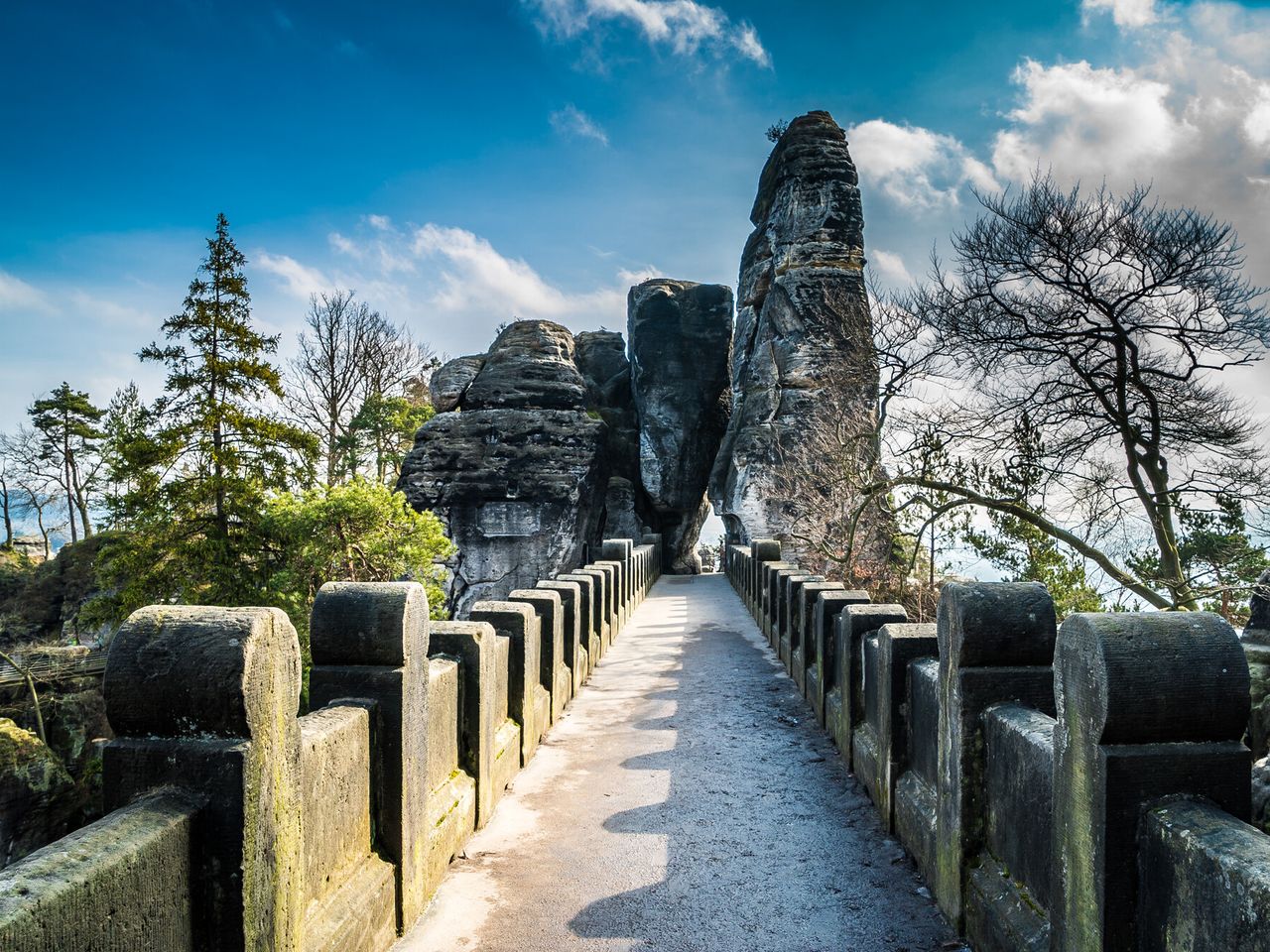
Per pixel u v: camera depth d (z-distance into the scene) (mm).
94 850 2172
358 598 4137
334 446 43594
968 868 4086
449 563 36438
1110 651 2631
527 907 4586
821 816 5977
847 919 4426
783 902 4637
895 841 5445
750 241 39844
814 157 35469
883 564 24109
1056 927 3023
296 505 24297
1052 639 4102
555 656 8992
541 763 7465
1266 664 7605
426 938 4223
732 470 34312
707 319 42906
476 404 39219
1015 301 15828
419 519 24500
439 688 5145
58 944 1956
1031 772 3490
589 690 10891
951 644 4285
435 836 4723
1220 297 13977
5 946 1792
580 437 38094
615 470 43750
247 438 29406
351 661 4137
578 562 38062
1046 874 3328
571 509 37062
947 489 16141
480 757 5754
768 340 35156
